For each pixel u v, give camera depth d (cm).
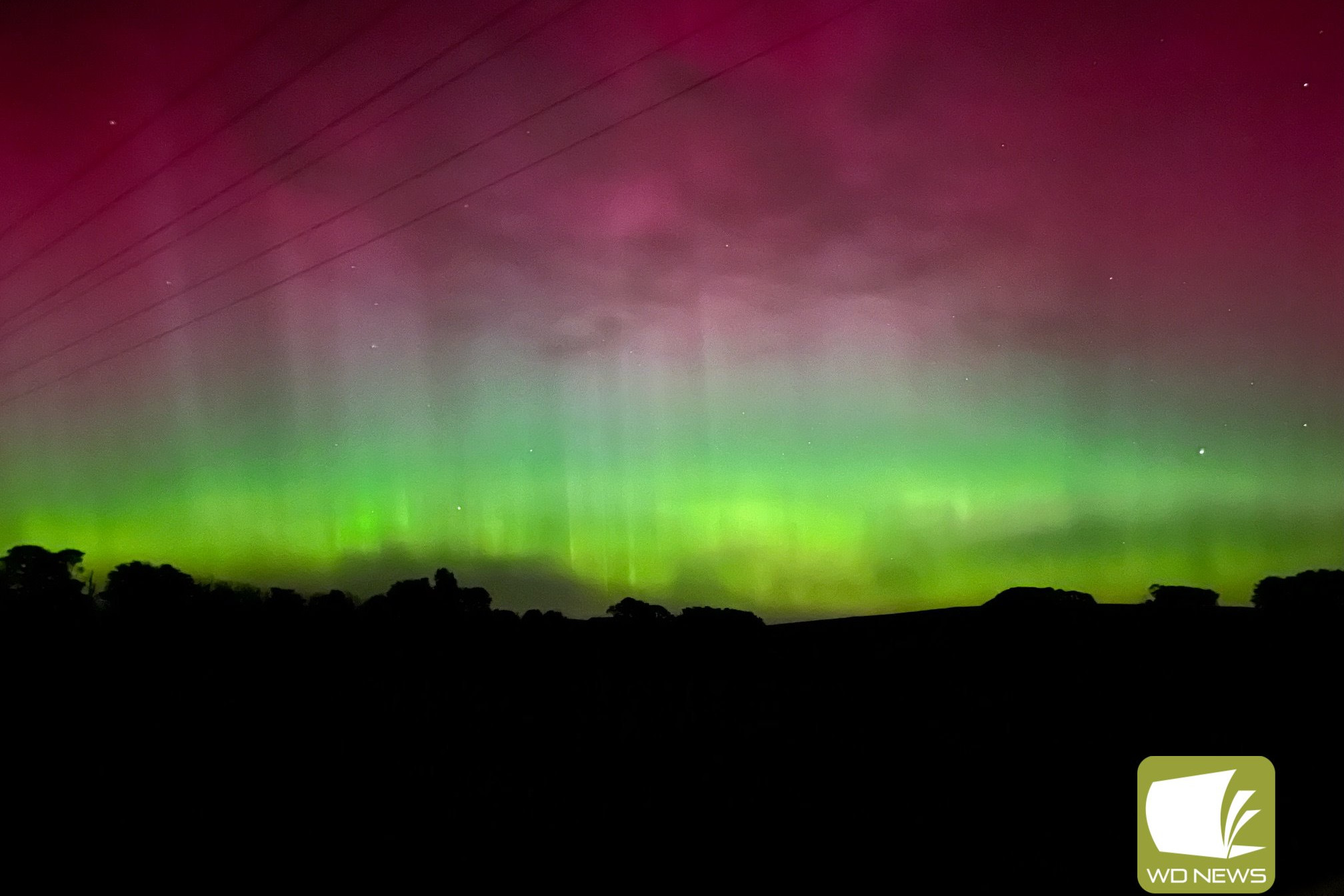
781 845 457
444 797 562
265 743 715
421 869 439
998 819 482
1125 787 531
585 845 469
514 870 433
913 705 776
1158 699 751
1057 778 554
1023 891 387
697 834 478
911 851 438
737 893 395
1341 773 531
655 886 406
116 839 492
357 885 420
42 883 430
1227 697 749
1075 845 441
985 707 756
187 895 412
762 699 842
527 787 581
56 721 796
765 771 598
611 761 642
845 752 637
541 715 803
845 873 413
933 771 580
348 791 580
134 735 746
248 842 484
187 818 529
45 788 597
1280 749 587
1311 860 401
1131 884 391
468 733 741
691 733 719
